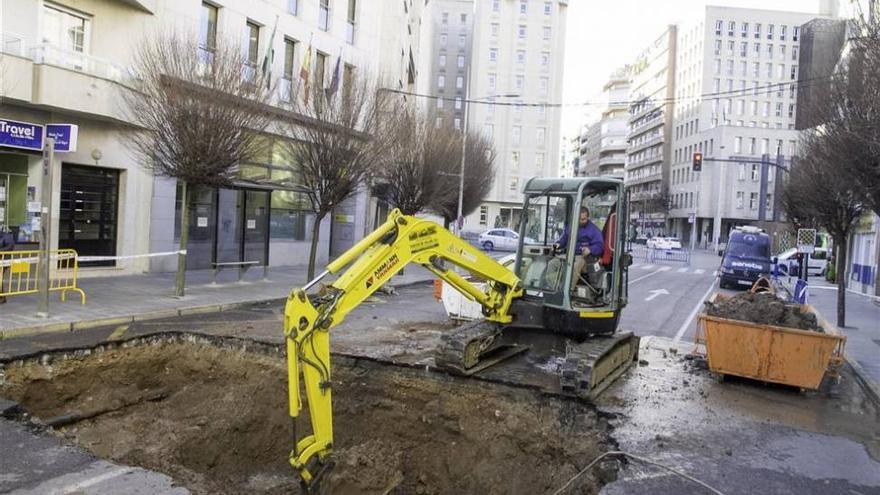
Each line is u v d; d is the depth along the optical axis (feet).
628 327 46.03
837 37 60.49
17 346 27.91
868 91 28.37
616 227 29.50
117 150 52.44
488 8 266.57
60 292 42.29
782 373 27.76
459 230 86.22
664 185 305.94
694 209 261.03
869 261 75.87
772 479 18.42
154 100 40.29
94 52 50.29
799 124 58.65
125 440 24.14
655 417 23.62
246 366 29.91
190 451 24.47
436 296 47.91
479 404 25.36
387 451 24.90
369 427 26.71
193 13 58.90
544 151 269.44
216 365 30.60
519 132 269.03
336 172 50.72
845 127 31.14
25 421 21.16
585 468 19.76
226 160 41.04
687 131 285.43
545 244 30.63
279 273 65.57
